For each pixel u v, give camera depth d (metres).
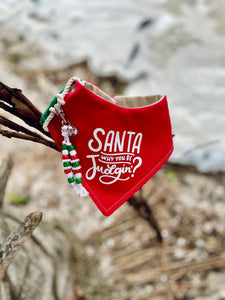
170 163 1.82
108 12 2.55
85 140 0.52
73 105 0.50
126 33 2.40
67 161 0.52
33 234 1.12
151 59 2.24
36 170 1.78
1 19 2.47
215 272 1.46
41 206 1.65
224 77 2.10
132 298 1.39
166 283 1.44
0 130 0.54
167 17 2.47
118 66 2.23
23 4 2.58
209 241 1.56
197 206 1.68
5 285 0.85
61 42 2.38
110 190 0.55
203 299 1.38
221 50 2.25
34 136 0.56
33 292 0.93
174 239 1.57
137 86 2.13
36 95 2.07
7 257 0.57
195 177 1.78
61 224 1.52
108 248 1.55
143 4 2.61
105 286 1.38
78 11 2.56
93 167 0.53
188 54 2.24
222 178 1.78
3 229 0.93
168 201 1.69
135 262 1.50
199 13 2.53
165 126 0.55
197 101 2.02
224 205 1.69
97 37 2.40
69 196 1.71
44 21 2.50
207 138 1.87
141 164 0.55
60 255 1.21
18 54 2.29
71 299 1.12
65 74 2.21
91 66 2.25
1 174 0.94
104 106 0.50
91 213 1.66
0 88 0.51
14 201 1.63
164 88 2.09
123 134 0.53
